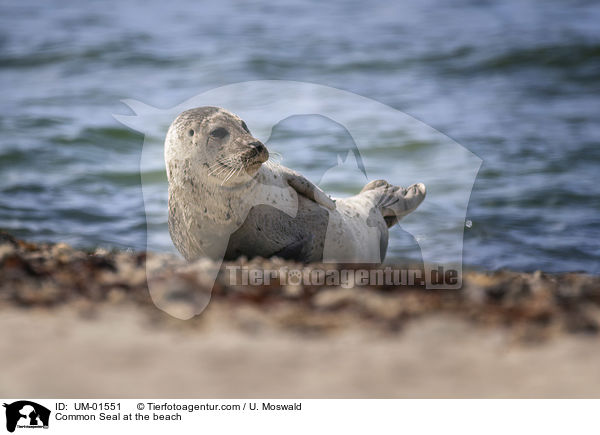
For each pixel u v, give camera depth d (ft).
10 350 50.70
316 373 49.06
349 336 57.16
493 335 57.57
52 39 368.89
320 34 388.78
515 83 291.58
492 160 187.62
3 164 180.14
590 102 260.01
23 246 88.48
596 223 143.33
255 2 515.50
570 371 49.57
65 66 317.42
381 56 333.42
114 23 424.05
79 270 74.49
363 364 50.96
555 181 170.50
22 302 63.05
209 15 457.27
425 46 353.72
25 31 392.88
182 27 411.54
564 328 60.03
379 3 504.84
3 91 273.75
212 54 336.08
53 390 44.73
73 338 53.88
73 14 454.81
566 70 308.19
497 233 135.95
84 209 147.95
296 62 322.96
